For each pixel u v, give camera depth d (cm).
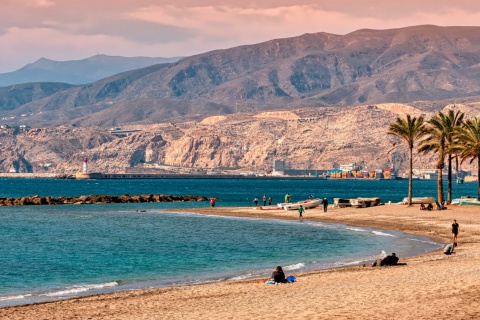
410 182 13338
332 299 3538
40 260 6906
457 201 13012
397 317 2892
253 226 10919
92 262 6700
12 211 15938
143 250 7750
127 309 3712
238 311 3362
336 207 14288
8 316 3550
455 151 12419
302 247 7712
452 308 3022
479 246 6931
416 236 8388
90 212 15412
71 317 3494
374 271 4975
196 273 5803
